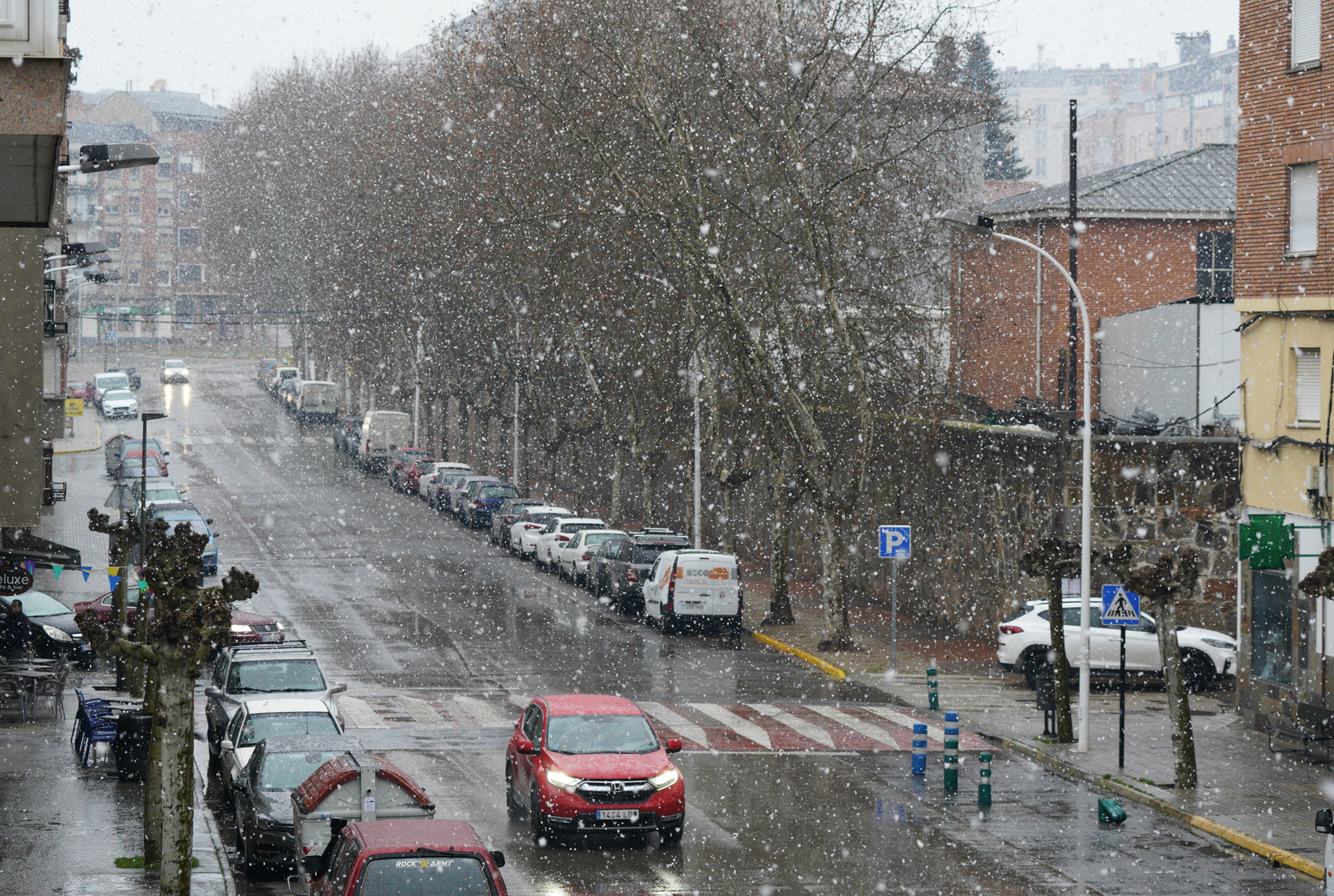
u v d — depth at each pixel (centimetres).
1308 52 2819
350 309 9425
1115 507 3784
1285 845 2053
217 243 14838
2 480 2866
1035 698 3328
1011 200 5769
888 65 3975
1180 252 5300
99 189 17650
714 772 2531
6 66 907
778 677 3569
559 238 5350
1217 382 4369
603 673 3550
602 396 6341
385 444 8700
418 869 1345
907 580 4700
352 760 1814
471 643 3912
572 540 5188
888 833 2138
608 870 1903
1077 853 2042
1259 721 2953
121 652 1544
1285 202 2875
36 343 2856
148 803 1820
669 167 4306
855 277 4550
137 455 7256
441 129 7006
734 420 5253
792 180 4000
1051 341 5288
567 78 4791
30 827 2028
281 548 5788
